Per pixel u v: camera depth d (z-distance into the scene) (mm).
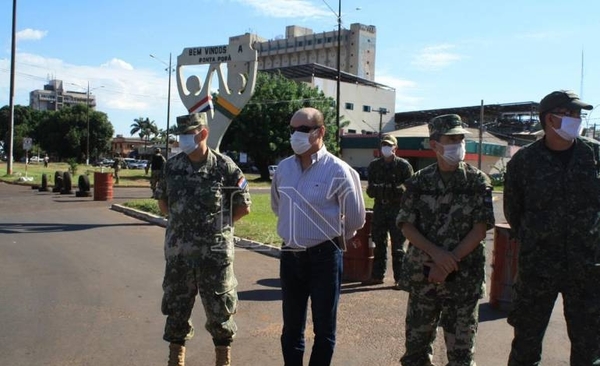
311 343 5289
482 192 3678
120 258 9195
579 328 3572
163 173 4441
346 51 122250
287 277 4074
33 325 5648
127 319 5926
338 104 39000
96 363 4707
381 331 5609
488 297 7102
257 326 5754
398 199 7246
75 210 16672
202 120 4242
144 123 122000
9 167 35281
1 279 7539
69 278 7703
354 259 7656
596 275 3535
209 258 4215
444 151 3633
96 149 101750
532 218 3643
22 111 113312
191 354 4969
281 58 139250
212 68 13406
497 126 82562
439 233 3697
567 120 3504
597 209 3559
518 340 3746
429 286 3734
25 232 11945
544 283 3604
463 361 3656
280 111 44844
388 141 7145
